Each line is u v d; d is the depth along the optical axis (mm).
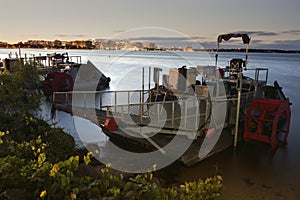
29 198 2012
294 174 7352
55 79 16281
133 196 1873
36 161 2758
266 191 6422
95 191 1883
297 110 16297
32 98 6215
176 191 2279
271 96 13875
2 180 2127
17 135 4520
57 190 1990
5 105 5750
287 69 56438
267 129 10195
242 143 9711
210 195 2400
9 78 6199
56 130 4707
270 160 8258
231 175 7160
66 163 2199
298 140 10281
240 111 10234
